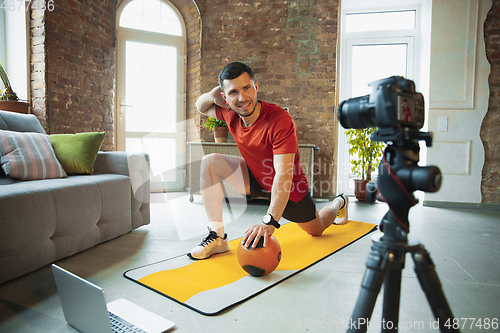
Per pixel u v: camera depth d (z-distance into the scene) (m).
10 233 1.33
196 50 4.18
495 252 1.85
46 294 1.26
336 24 3.78
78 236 1.71
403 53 4.03
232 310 1.13
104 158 2.23
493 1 3.34
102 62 3.64
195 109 4.17
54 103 3.12
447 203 3.48
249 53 3.93
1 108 2.59
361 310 0.60
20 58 3.08
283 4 3.86
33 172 1.81
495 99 3.39
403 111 0.59
